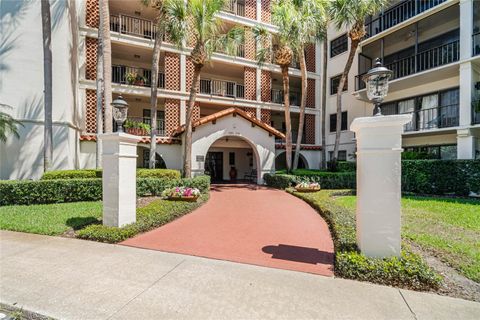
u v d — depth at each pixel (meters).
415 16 13.68
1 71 11.12
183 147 14.76
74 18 13.43
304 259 4.27
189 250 4.68
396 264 3.44
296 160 16.27
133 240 5.23
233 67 19.06
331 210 7.15
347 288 3.23
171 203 8.05
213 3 11.09
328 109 20.75
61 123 11.88
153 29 16.53
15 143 11.24
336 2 13.00
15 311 2.77
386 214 3.75
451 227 5.96
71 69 12.70
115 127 14.18
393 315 2.67
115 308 2.79
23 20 11.45
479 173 10.49
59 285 3.28
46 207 7.93
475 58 11.41
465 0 11.80
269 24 19.42
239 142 17.84
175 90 16.53
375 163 3.81
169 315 2.67
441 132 13.47
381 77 4.00
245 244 5.05
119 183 5.62
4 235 5.40
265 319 2.60
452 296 3.06
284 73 14.72
